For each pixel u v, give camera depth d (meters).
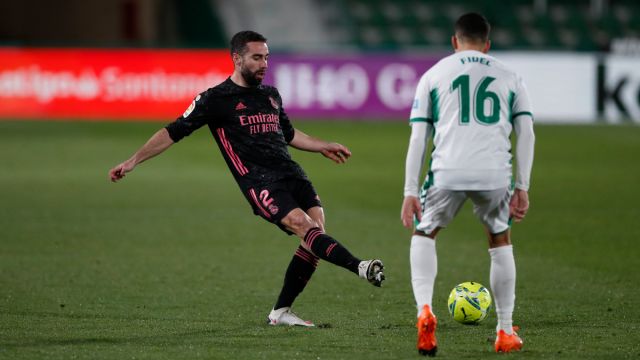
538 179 54.91
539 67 86.69
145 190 49.91
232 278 29.44
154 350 19.67
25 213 42.22
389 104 87.56
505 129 19.42
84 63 85.62
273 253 34.03
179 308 24.89
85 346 20.02
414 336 21.25
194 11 113.25
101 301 25.70
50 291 27.00
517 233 38.25
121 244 35.41
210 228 39.28
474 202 19.75
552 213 43.28
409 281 29.09
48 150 66.12
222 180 54.12
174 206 44.91
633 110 87.12
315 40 112.12
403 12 114.56
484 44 20.00
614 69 86.75
